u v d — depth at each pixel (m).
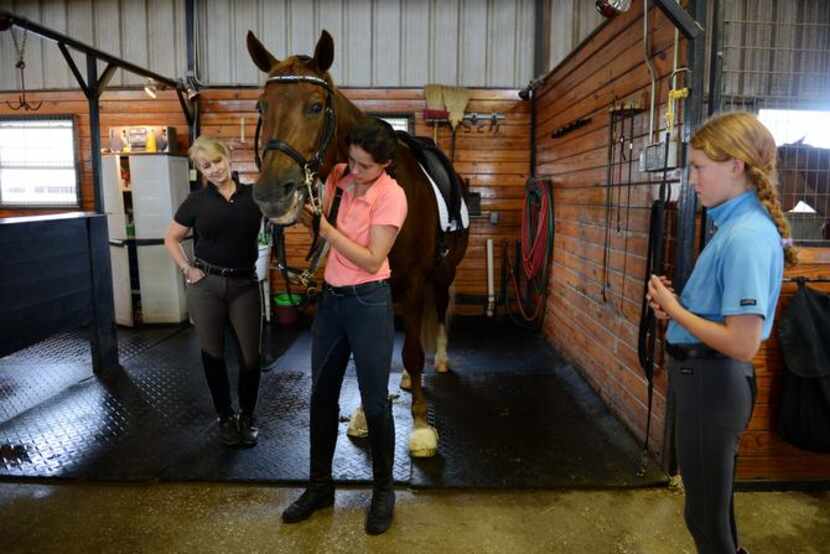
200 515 2.10
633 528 2.04
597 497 2.24
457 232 2.99
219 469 2.40
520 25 5.08
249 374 2.56
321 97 1.79
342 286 1.87
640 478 2.33
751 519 2.10
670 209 2.37
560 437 2.74
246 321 2.48
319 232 1.87
